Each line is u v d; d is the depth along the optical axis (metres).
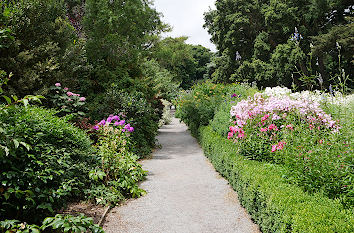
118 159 5.53
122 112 8.89
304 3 21.27
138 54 12.78
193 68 46.50
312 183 3.38
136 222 4.16
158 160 8.53
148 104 10.95
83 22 12.50
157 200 5.08
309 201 3.08
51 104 7.61
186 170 7.24
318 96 6.36
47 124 4.11
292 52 19.03
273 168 4.55
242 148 5.62
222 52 27.34
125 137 6.55
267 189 3.53
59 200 3.79
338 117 4.96
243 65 23.31
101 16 11.96
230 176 5.65
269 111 5.71
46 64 7.31
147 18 15.05
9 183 3.05
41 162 3.45
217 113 9.99
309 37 20.45
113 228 3.94
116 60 11.74
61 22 8.45
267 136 5.27
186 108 13.56
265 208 3.48
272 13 21.23
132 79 11.39
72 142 4.89
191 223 4.12
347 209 2.84
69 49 8.57
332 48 19.00
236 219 4.23
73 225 2.51
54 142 4.30
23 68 7.06
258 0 24.92
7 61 6.65
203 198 5.16
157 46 23.53
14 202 3.31
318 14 20.69
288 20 21.03
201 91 13.95
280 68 20.73
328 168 3.25
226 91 12.92
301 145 3.93
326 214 2.72
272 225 3.21
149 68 15.84
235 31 24.09
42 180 3.43
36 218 3.40
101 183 5.18
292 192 3.37
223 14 25.03
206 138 8.91
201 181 6.23
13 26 6.88
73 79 8.44
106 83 10.46
